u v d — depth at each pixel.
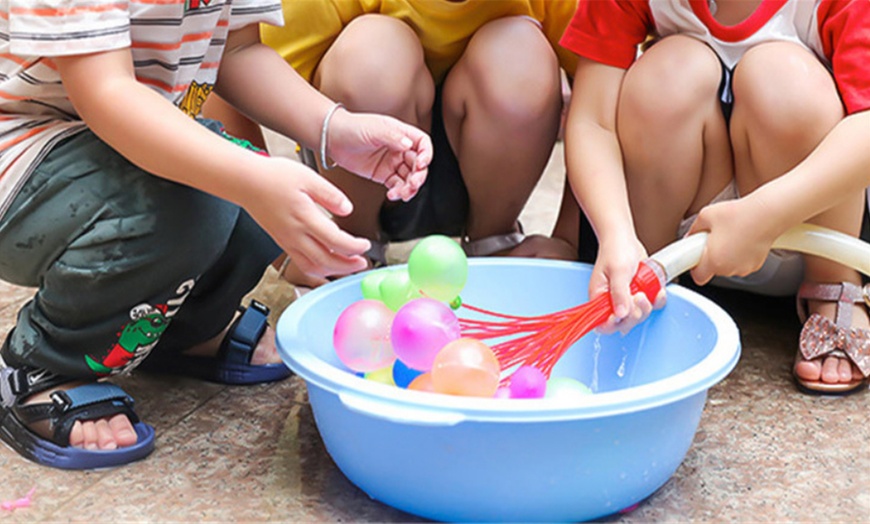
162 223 1.04
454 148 1.45
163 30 1.06
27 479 1.04
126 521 0.96
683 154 1.25
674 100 1.23
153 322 1.10
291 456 1.09
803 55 1.22
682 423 0.96
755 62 1.22
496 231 1.50
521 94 1.37
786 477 1.05
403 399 0.88
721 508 0.99
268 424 1.16
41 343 1.10
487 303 1.27
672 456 0.97
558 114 1.43
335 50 1.38
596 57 1.31
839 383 1.21
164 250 1.05
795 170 1.15
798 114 1.18
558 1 1.46
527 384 0.99
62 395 1.08
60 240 1.05
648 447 0.94
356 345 1.07
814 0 1.25
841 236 1.18
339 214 0.98
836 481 1.04
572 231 1.50
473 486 0.92
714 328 1.06
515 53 1.37
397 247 1.72
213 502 1.00
